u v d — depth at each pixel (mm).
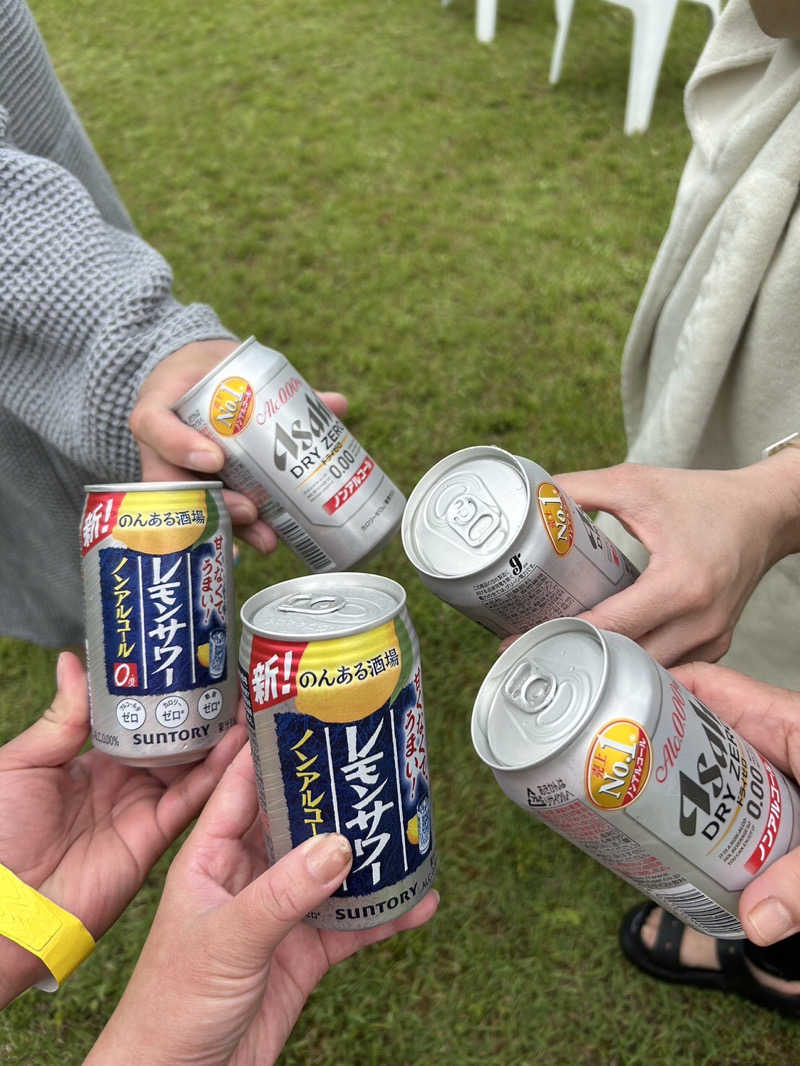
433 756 718
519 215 1354
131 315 475
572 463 940
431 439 990
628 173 1440
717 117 496
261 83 1818
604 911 618
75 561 640
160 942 326
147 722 387
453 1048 570
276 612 354
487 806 685
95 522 392
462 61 1844
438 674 774
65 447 514
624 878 340
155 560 387
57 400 505
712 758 319
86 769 430
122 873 404
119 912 408
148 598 386
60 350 493
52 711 415
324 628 331
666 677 322
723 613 397
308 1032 581
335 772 326
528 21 2025
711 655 425
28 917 354
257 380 441
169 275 499
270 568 877
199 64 1929
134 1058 312
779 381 465
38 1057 580
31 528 617
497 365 1067
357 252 1294
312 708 322
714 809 315
